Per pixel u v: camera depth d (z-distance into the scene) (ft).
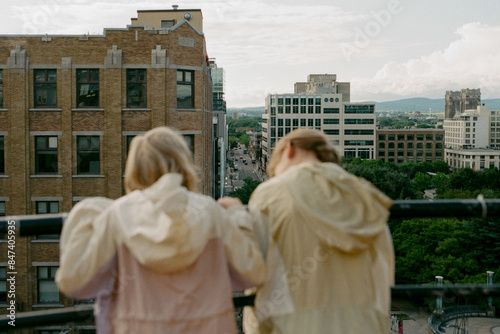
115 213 4.61
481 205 6.37
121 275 4.57
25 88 68.44
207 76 94.68
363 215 5.06
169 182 4.41
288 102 378.32
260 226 5.29
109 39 69.67
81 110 69.46
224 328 4.65
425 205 6.32
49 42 68.54
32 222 5.53
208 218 4.63
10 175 68.90
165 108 71.36
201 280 4.63
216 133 173.58
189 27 71.97
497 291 6.98
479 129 494.18
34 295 60.75
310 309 4.96
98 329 4.68
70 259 4.54
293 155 5.93
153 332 4.43
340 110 375.86
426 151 428.97
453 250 106.63
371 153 376.07
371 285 5.15
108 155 70.18
